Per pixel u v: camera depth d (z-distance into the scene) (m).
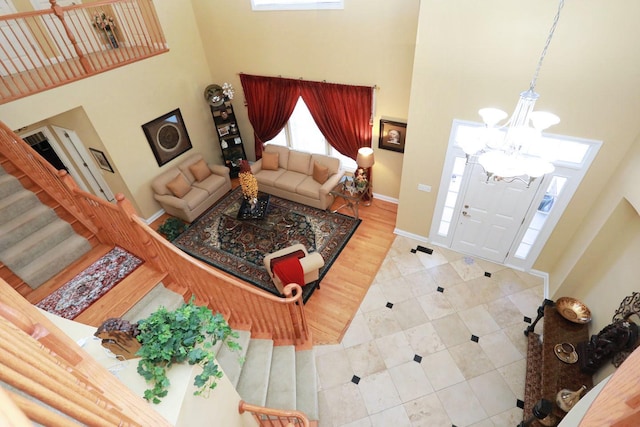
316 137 7.20
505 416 3.61
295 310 3.78
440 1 3.58
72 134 5.90
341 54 5.71
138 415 1.24
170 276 3.86
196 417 1.91
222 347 3.60
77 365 1.11
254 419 3.06
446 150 4.60
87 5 4.74
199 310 2.07
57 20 5.82
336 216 6.54
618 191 3.46
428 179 5.04
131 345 1.99
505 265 5.25
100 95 5.37
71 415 0.75
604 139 3.56
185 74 6.66
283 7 5.68
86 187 7.01
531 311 4.59
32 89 4.58
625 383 0.80
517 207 4.59
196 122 7.23
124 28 5.66
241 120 7.75
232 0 6.01
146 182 6.54
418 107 4.42
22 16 4.19
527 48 3.44
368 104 5.92
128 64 5.61
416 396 3.82
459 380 3.94
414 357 4.18
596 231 3.72
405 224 5.84
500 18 3.41
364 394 3.87
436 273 5.23
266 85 6.74
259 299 3.53
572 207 4.18
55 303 3.61
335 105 6.23
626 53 3.08
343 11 5.30
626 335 2.82
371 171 6.66
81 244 4.13
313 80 6.23
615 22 2.99
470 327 4.46
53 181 4.04
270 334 3.94
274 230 6.25
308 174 7.04
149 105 6.15
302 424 2.92
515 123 2.34
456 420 3.61
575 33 3.17
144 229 3.42
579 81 3.38
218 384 2.22
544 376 3.30
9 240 3.81
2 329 0.68
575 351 3.44
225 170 7.17
